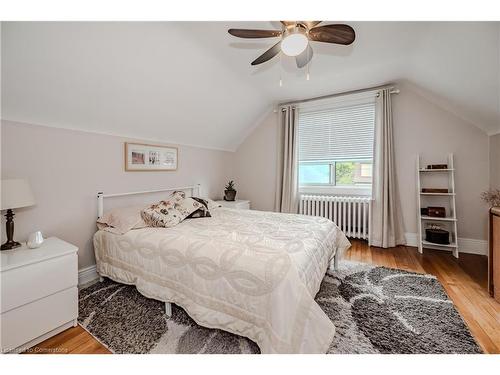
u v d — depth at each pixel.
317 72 2.76
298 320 1.13
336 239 2.33
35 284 1.36
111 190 2.43
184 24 1.81
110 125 2.34
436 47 2.03
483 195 2.66
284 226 2.08
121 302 1.81
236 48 2.17
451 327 1.51
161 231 1.93
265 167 4.24
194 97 2.73
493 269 1.89
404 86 3.14
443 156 2.99
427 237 3.00
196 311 1.42
